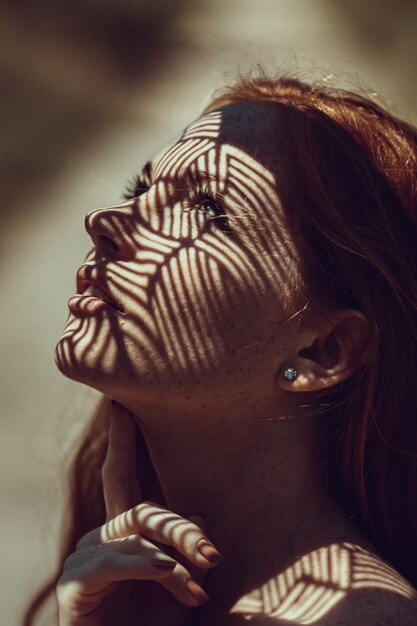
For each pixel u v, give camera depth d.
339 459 0.72
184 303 0.67
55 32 4.36
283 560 0.69
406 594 0.66
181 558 0.71
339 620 0.64
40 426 2.36
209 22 4.55
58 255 3.23
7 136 3.90
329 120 0.73
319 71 0.90
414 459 0.73
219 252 0.68
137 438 0.79
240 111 0.73
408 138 0.77
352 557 0.67
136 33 4.46
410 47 4.16
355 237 0.71
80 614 0.66
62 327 2.87
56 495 1.13
